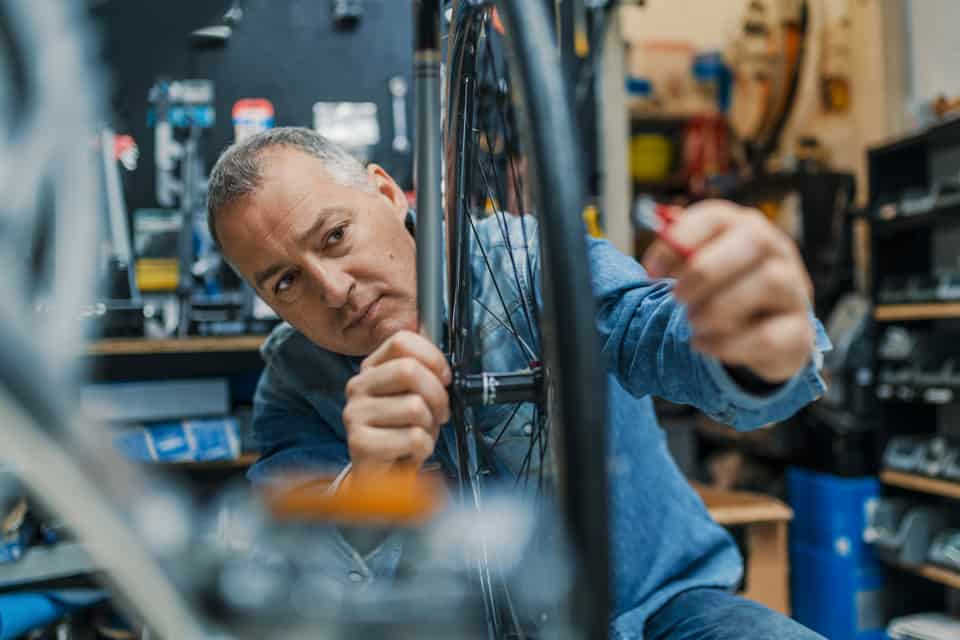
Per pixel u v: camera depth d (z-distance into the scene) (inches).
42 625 70.2
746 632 36.6
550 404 21.1
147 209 90.6
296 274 35.0
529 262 28.0
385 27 99.3
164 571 9.9
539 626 18.3
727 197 138.7
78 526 9.1
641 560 44.2
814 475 113.2
